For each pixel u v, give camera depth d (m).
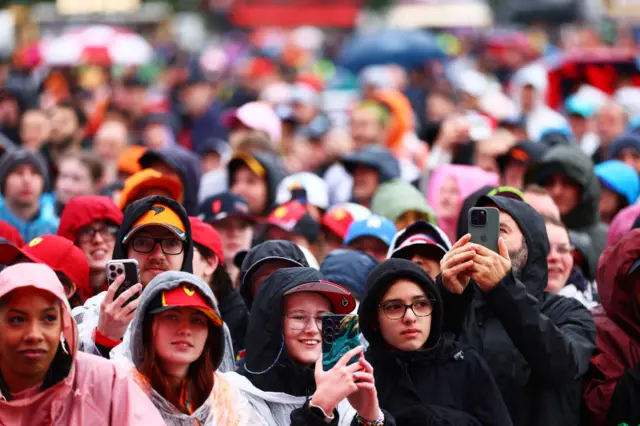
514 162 29.61
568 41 77.12
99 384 14.41
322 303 16.36
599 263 19.69
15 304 13.95
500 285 17.52
